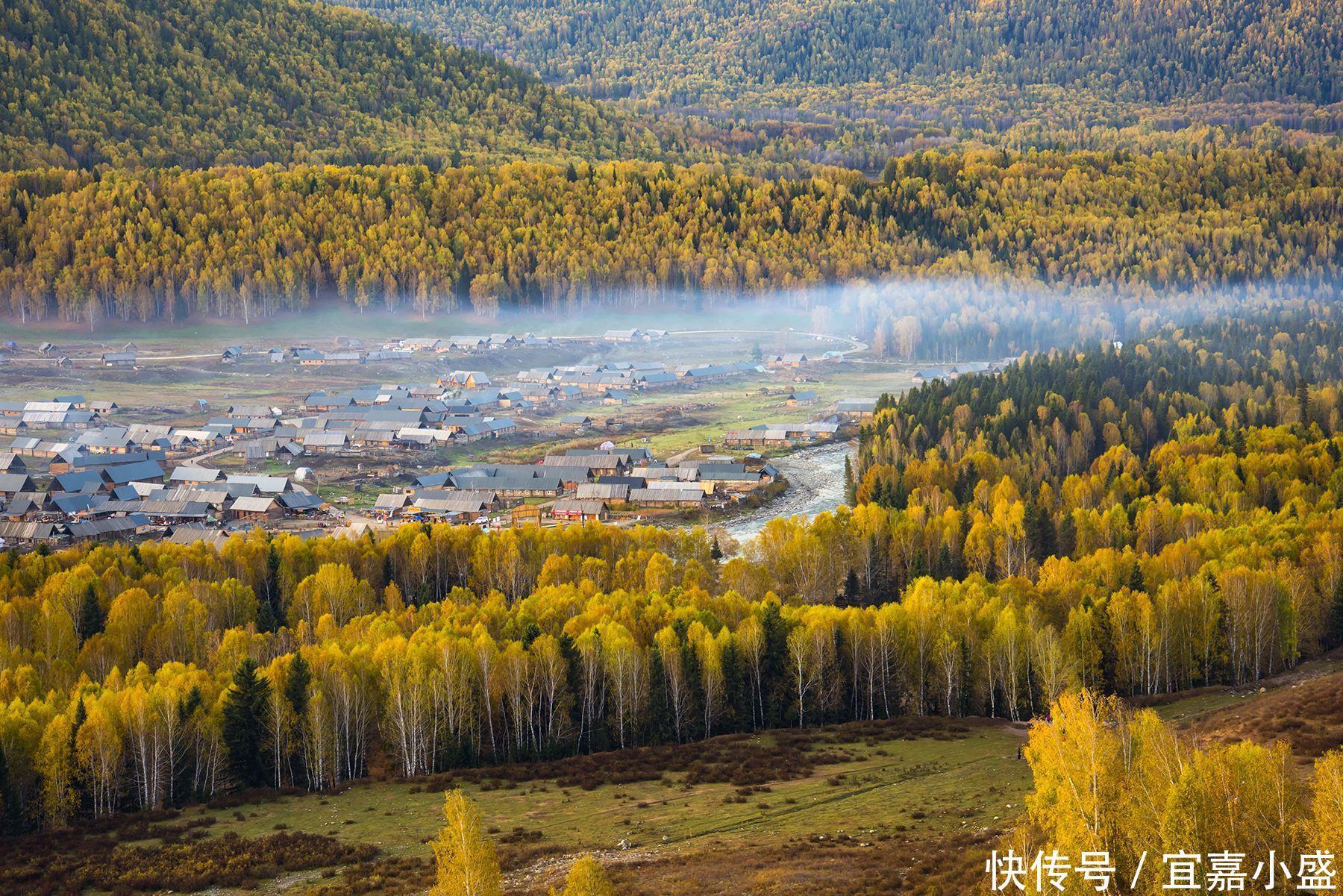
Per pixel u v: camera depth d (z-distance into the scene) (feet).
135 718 453.99
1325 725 416.46
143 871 394.73
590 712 518.78
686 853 382.83
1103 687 542.57
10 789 437.17
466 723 504.02
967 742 489.67
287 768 485.97
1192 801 277.03
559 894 298.35
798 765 472.03
